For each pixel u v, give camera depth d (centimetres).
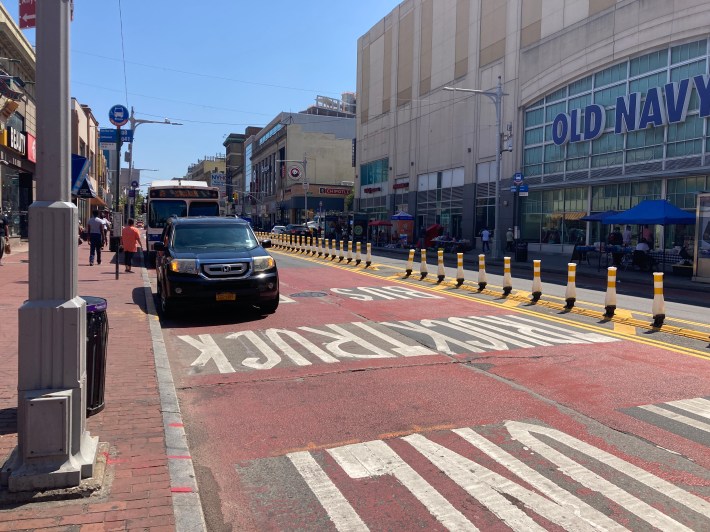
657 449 498
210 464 475
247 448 506
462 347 880
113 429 504
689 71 2617
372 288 1636
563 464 468
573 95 3322
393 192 5441
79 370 390
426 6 4828
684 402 621
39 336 379
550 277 2191
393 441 517
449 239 3872
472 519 385
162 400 588
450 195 4503
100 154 6438
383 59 5662
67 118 384
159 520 353
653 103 2736
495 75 3938
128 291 1404
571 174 3328
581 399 631
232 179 13575
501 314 1191
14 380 635
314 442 518
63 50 378
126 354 772
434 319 1126
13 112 2436
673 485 432
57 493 373
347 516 391
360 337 956
